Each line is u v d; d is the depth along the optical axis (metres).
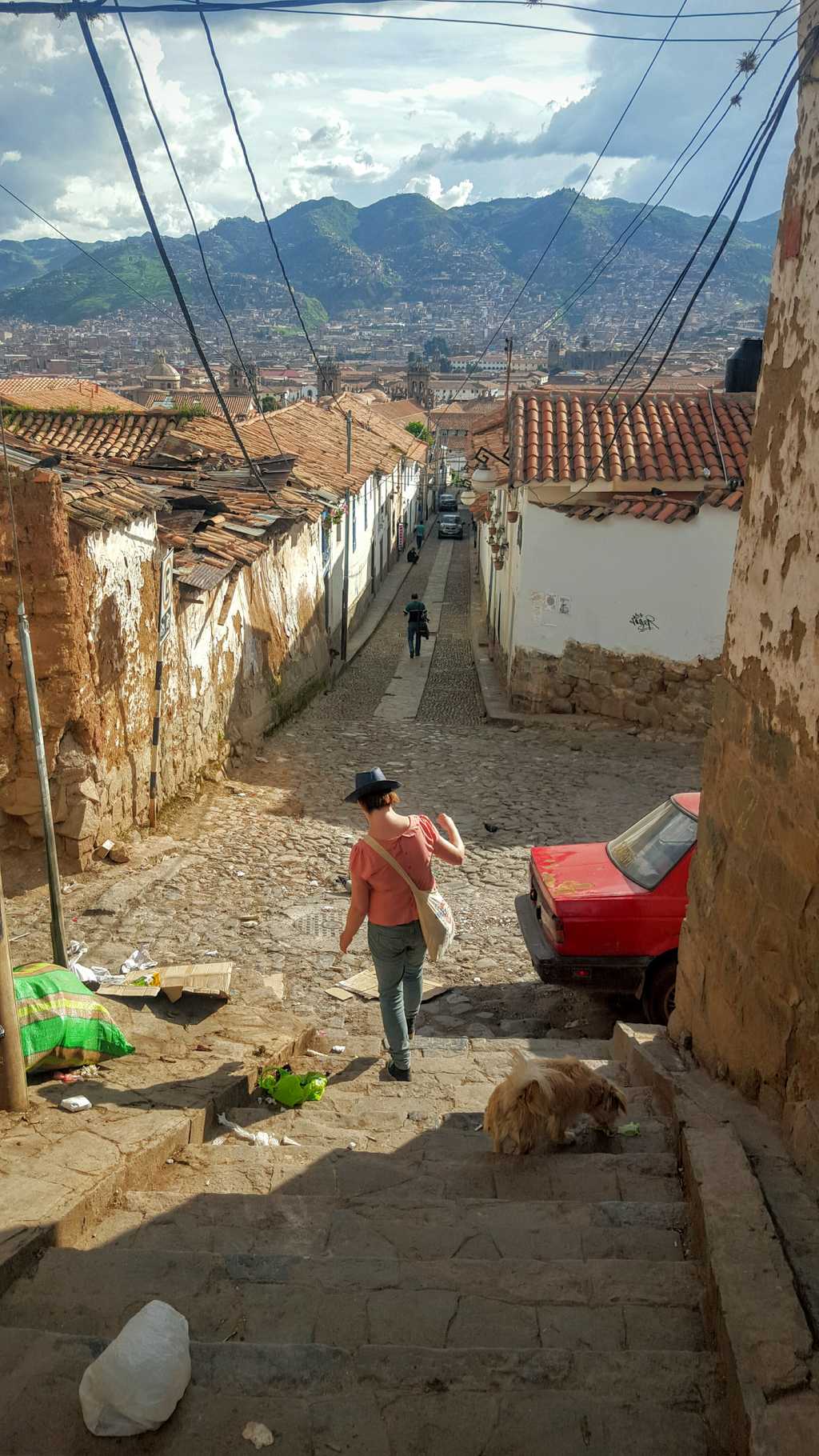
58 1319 3.19
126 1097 5.14
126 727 10.69
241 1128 5.23
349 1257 3.71
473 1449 2.64
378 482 36.06
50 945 8.14
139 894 9.49
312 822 12.39
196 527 14.86
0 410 8.41
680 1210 4.05
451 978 8.88
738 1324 2.86
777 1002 4.54
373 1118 5.46
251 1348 2.95
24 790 9.52
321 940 9.01
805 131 4.70
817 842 4.16
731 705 5.36
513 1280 3.43
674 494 17.44
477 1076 6.40
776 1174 3.93
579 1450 2.65
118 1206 4.04
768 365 5.11
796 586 4.52
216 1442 2.64
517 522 19.31
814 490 4.36
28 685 6.48
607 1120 4.96
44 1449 2.61
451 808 13.41
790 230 4.83
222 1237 3.84
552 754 16.17
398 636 29.36
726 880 5.26
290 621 19.09
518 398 19.25
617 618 17.50
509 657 19.70
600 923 7.49
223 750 14.30
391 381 167.25
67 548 9.11
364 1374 2.88
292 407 33.28
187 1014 6.76
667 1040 6.17
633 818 13.07
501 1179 4.49
